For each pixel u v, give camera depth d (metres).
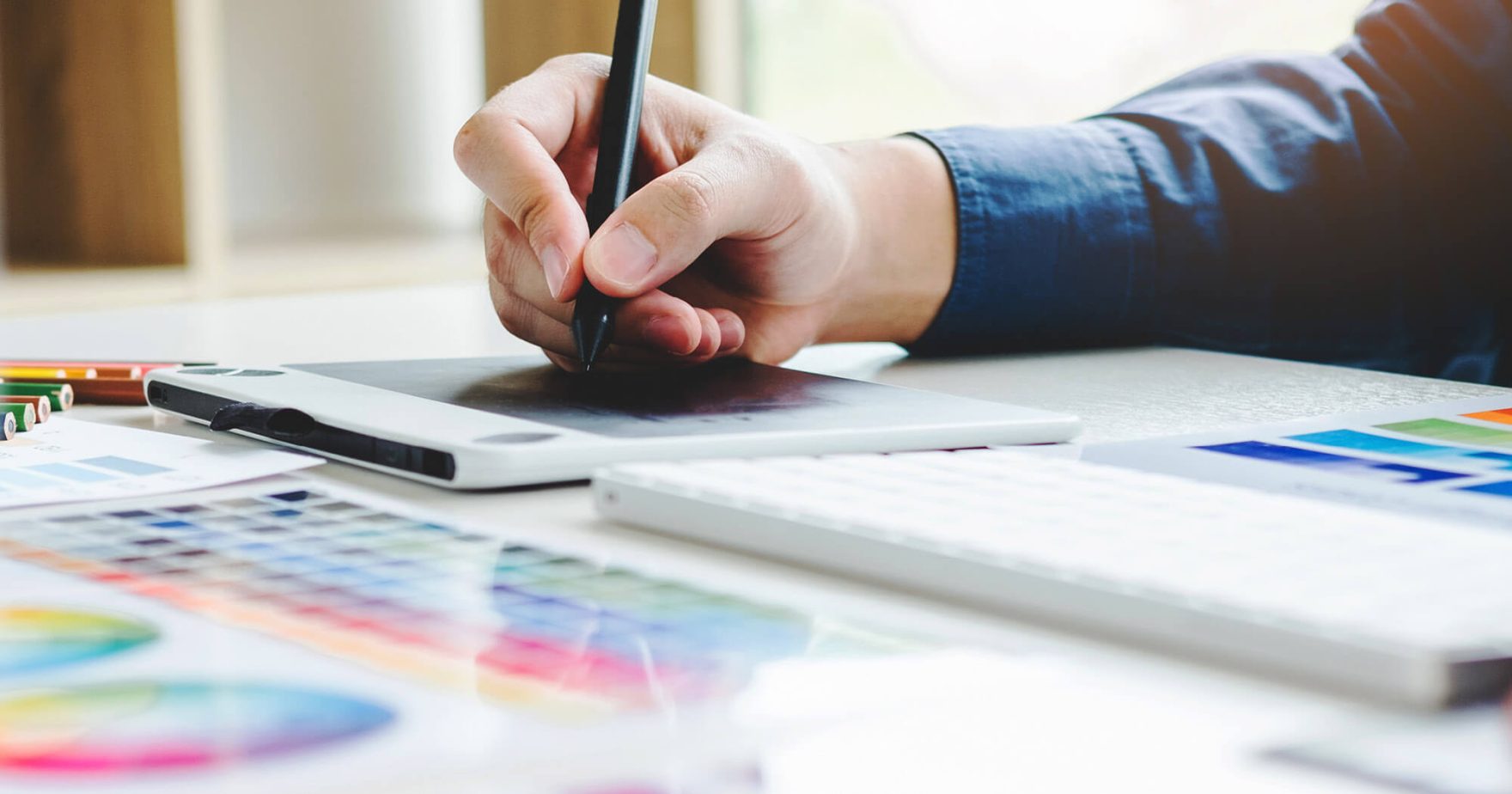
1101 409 0.49
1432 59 0.81
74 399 0.53
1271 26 2.02
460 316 0.92
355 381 0.48
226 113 2.12
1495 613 0.22
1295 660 0.22
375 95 2.29
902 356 0.68
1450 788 0.18
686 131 0.61
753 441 0.38
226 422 0.42
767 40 2.23
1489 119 0.79
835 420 0.42
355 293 1.13
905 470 0.34
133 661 0.23
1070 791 0.18
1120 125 0.77
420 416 0.41
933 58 2.23
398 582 0.28
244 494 0.36
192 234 1.67
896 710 0.21
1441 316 0.79
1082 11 2.13
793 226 0.58
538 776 0.18
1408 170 0.78
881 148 0.69
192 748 0.19
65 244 1.79
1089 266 0.70
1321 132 0.78
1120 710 0.21
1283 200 0.76
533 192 0.53
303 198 2.23
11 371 0.53
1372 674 0.21
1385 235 0.78
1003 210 0.68
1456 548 0.26
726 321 0.58
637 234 0.50
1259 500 0.31
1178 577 0.24
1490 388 0.54
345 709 0.21
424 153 2.37
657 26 2.09
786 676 0.22
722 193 0.52
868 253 0.64
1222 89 0.83
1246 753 0.19
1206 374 0.59
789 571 0.29
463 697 0.21
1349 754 0.19
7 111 1.81
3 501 0.34
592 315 0.50
